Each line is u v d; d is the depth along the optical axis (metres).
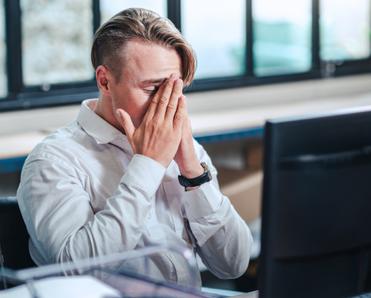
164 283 1.62
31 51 4.19
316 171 1.48
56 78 4.29
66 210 1.96
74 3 4.29
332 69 5.45
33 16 4.17
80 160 2.05
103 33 2.00
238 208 4.71
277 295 1.51
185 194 2.08
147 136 1.98
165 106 1.98
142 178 1.95
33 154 2.06
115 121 2.08
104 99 2.07
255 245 4.19
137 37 1.96
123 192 1.94
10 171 3.69
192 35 4.77
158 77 1.97
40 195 1.99
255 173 4.70
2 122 4.06
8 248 2.08
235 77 4.96
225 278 2.21
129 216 1.92
